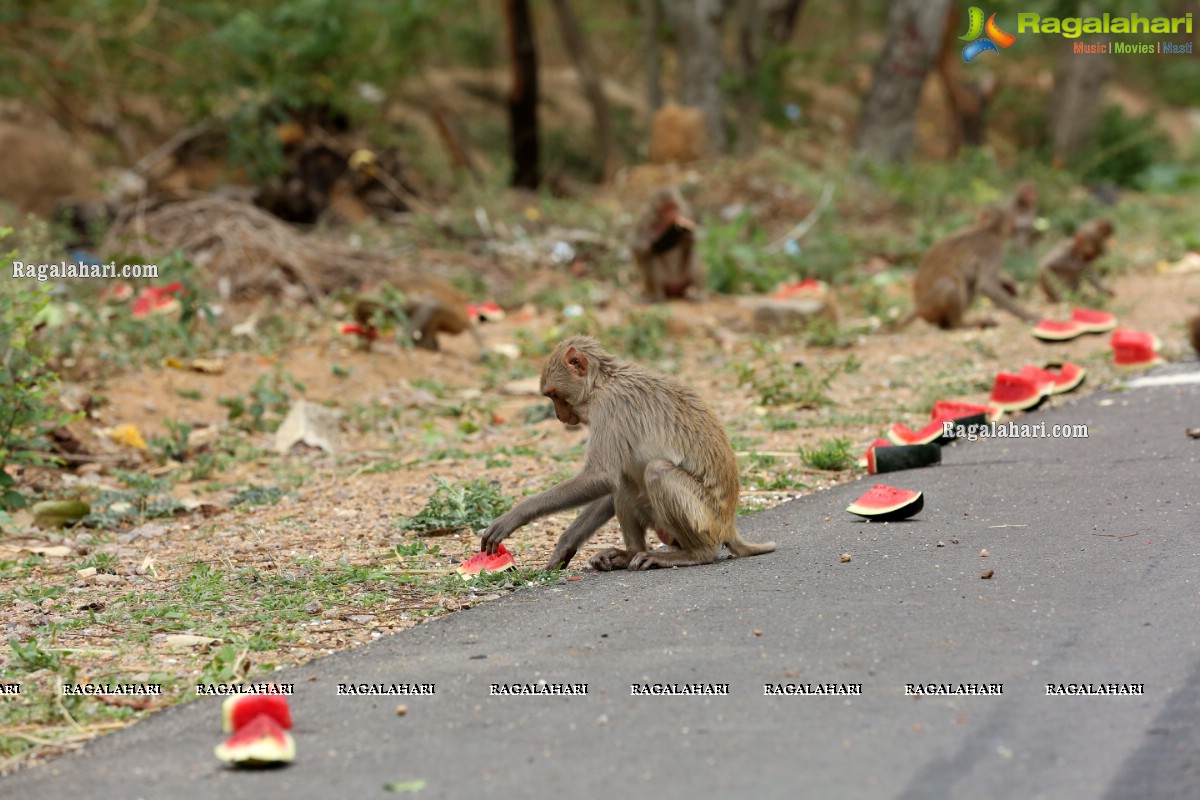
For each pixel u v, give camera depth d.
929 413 12.30
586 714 5.19
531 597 7.12
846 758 4.64
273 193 23.61
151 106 31.12
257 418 12.98
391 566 8.04
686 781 4.50
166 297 15.19
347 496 10.31
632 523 7.77
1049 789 4.36
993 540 7.74
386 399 14.36
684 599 6.80
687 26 32.69
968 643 5.83
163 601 7.43
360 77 25.78
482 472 10.79
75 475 11.30
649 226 19.16
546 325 18.34
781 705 5.18
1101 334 15.20
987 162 29.70
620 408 7.53
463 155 27.95
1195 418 11.09
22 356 10.28
